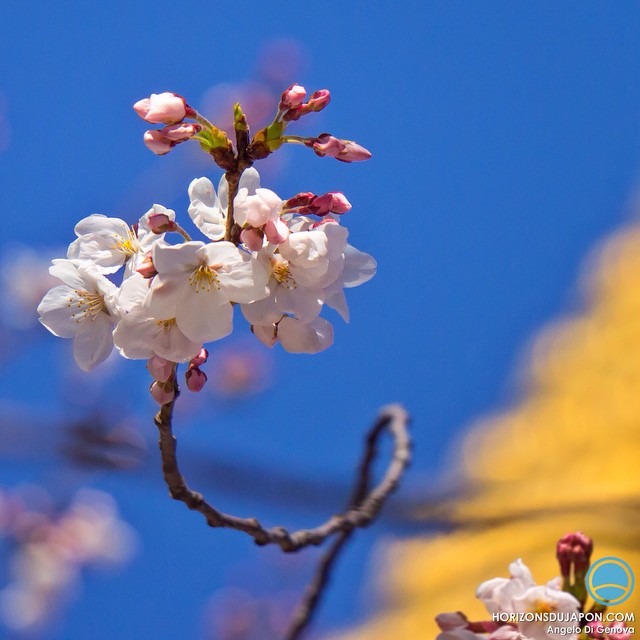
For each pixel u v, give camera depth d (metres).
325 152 1.29
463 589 4.56
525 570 1.33
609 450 4.89
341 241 1.29
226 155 1.29
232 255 1.28
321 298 1.29
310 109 1.29
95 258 1.30
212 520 1.32
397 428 1.46
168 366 1.29
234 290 1.28
